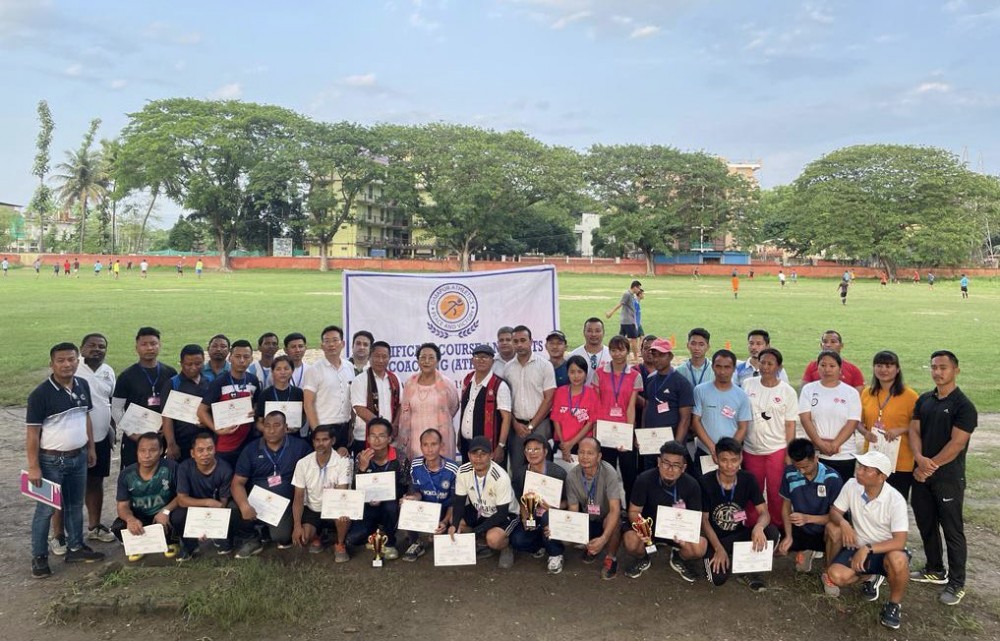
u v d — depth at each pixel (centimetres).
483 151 6831
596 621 500
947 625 495
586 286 4981
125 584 525
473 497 597
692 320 2491
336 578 559
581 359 671
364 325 845
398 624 491
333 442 634
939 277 7212
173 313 2477
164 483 603
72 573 568
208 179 6731
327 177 7512
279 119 6856
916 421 558
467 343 862
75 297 3219
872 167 7125
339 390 689
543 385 703
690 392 646
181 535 604
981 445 950
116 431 663
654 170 7400
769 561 542
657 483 576
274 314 2467
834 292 4747
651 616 507
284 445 625
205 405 643
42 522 555
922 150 6944
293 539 614
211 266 7669
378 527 620
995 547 625
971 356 1683
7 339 1795
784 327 2281
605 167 7456
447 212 7125
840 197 7100
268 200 6894
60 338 1816
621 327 1769
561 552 583
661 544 627
